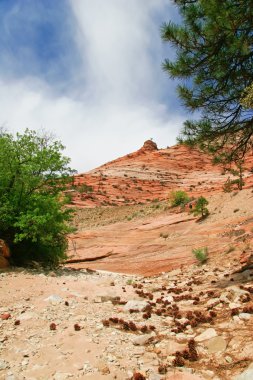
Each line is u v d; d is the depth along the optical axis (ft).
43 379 15.80
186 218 90.27
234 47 29.99
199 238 67.56
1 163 41.60
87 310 25.32
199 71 35.01
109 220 135.13
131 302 26.71
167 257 59.98
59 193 46.34
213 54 33.65
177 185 229.66
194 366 16.70
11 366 17.07
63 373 16.15
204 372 15.99
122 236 90.38
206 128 35.37
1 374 16.29
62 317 23.45
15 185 43.04
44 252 45.93
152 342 19.52
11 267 39.52
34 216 39.68
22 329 21.40
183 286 36.17
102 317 23.89
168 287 37.06
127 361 17.22
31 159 42.96
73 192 202.80
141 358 17.56
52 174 44.60
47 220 41.55
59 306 25.76
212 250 53.16
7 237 43.01
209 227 74.18
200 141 36.86
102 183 236.02
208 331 20.15
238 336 18.93
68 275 39.73
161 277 46.21
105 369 16.30
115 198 204.54
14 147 43.21
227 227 68.54
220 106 35.86
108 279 39.63
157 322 23.11
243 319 21.39
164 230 85.25
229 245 51.67
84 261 75.41
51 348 18.83
